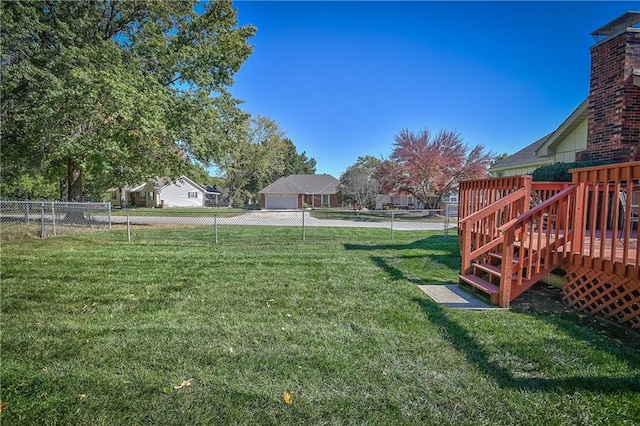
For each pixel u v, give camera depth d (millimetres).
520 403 1931
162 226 13977
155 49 12523
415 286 4477
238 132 15188
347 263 6004
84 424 1782
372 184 25641
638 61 6223
